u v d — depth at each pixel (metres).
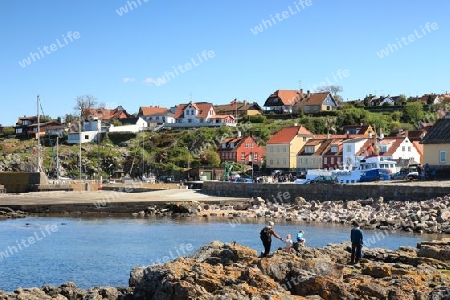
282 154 150.62
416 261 37.84
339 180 104.12
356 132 162.62
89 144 177.75
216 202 93.94
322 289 30.12
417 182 92.50
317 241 58.78
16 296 33.69
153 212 89.56
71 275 46.28
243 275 31.44
